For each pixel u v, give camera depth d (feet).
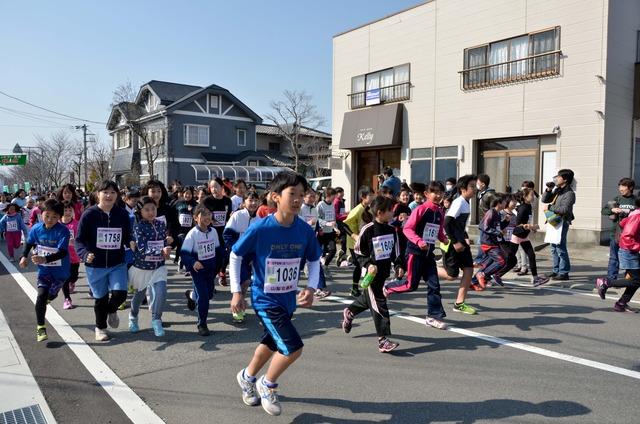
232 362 15.24
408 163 57.98
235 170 105.19
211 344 17.10
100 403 12.38
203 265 18.26
